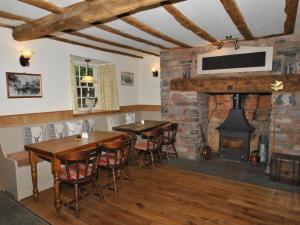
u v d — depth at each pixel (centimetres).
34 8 251
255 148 451
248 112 454
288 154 347
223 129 442
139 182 329
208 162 428
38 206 262
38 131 345
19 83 347
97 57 488
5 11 260
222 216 239
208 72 425
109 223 227
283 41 353
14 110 344
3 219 235
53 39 392
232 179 342
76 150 261
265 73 372
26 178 282
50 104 396
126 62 574
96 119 454
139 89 621
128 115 536
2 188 303
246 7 246
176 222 228
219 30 338
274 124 365
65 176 248
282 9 252
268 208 256
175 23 301
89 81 441
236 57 394
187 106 457
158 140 391
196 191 299
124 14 267
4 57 328
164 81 488
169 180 338
